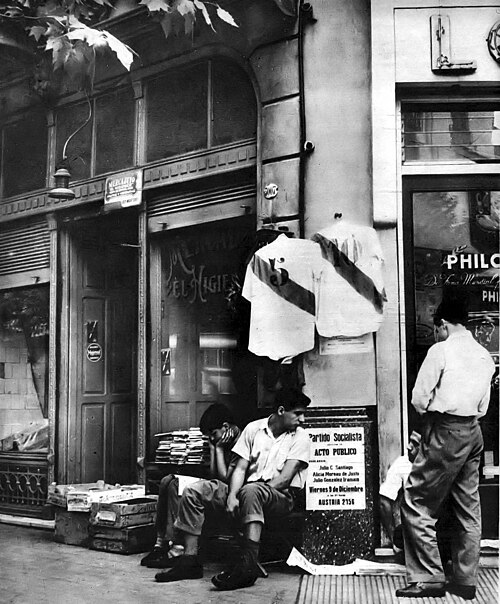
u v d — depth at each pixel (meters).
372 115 5.43
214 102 6.28
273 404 5.56
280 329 5.47
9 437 7.28
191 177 6.32
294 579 5.03
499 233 5.45
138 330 6.61
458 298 5.07
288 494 5.19
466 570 4.59
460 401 4.61
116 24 6.50
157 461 6.17
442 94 5.51
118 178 6.75
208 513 5.27
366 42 5.55
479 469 5.27
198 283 6.38
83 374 7.11
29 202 7.37
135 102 6.71
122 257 7.04
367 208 5.47
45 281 7.24
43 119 7.39
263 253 5.55
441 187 5.51
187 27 5.67
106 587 4.89
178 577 5.04
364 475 5.24
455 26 5.40
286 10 5.61
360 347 5.36
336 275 5.42
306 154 5.58
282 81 5.71
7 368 7.36
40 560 5.61
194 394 6.33
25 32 6.56
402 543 5.11
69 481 6.94
